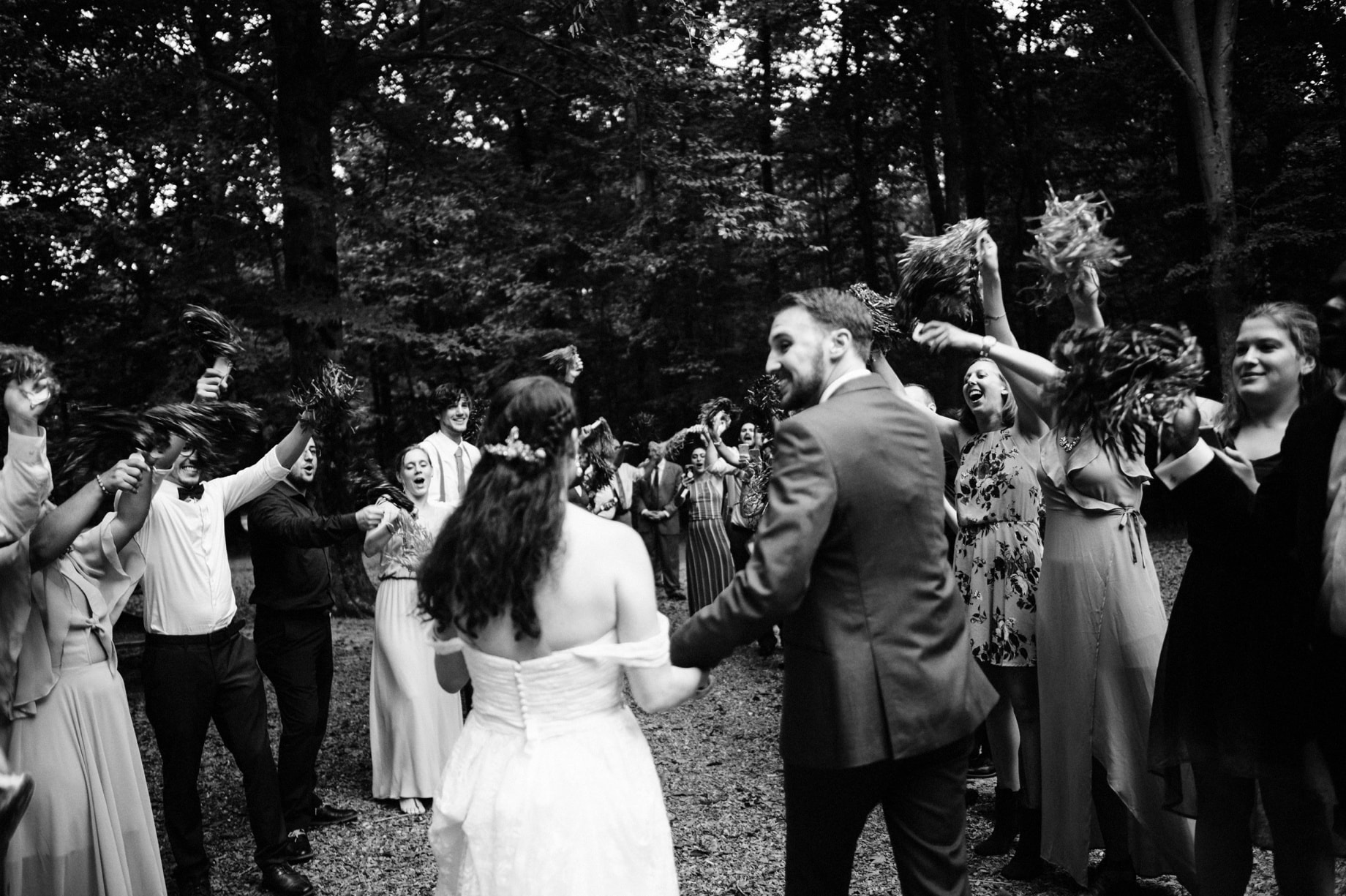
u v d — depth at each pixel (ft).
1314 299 48.52
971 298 11.08
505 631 8.54
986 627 13.91
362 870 15.48
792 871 9.50
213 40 37.91
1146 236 59.11
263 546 16.49
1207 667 10.02
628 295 63.77
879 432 9.01
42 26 33.94
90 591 11.73
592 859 8.27
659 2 39.27
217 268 38.99
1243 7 52.60
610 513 21.17
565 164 52.54
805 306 9.64
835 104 71.26
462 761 8.80
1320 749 9.18
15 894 11.03
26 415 10.35
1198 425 9.26
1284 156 53.57
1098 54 60.13
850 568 8.90
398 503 18.15
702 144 48.11
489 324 63.36
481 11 38.50
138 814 11.85
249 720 14.49
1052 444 12.61
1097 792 12.78
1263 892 12.25
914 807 9.09
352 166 53.78
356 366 67.26
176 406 12.48
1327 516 8.69
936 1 60.54
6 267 35.83
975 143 68.03
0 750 8.30
